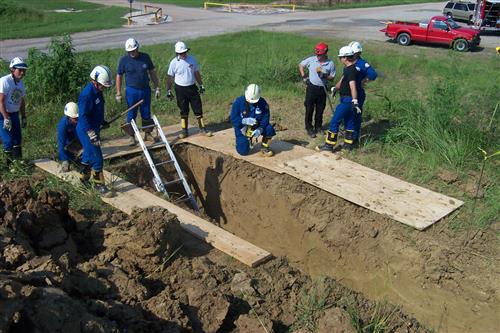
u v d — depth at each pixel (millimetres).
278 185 8492
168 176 9797
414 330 5695
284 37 24344
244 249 6500
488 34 27344
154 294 5547
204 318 5156
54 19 35188
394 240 6980
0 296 3650
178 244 6316
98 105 7582
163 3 47938
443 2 47094
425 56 19250
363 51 19922
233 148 9672
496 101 9633
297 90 13531
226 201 9570
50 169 8641
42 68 12406
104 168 8930
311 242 8016
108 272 5527
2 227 5496
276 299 5742
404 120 9742
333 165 8711
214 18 35844
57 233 6098
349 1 45562
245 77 14641
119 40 25844
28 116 11227
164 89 13938
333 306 5672
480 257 6484
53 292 4062
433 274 6547
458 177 8070
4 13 33844
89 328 3951
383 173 8398
